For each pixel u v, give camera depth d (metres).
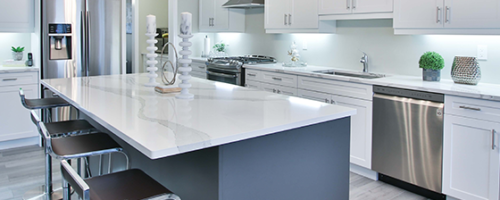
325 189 2.01
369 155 3.19
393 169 3.02
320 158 1.96
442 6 2.84
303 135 1.85
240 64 4.56
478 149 2.49
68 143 2.10
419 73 3.40
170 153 1.32
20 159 3.73
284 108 2.02
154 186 1.58
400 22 3.13
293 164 1.82
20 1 4.02
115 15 4.57
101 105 2.06
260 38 5.18
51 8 4.10
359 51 3.92
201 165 1.64
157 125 1.63
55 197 2.71
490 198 2.46
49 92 4.14
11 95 3.92
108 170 2.48
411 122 2.84
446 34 2.88
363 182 3.21
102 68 4.55
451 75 2.95
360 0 3.45
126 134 1.48
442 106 2.64
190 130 1.55
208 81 3.15
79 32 4.31
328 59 4.27
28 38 4.46
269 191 1.72
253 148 1.63
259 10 5.14
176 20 5.84
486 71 2.96
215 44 5.93
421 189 2.95
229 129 1.57
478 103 2.45
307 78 3.69
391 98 2.96
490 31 2.60
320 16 3.87
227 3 5.01
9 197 2.88
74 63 4.32
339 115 1.91
